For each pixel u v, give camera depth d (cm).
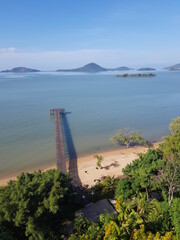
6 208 2386
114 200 3450
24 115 9569
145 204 2611
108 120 8756
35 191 2639
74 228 2700
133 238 1970
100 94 15862
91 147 6022
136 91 17325
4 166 5025
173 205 2555
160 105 11794
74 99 13725
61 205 2688
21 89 19450
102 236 2230
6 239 2206
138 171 3238
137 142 6319
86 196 3562
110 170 4697
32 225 2311
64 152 5303
